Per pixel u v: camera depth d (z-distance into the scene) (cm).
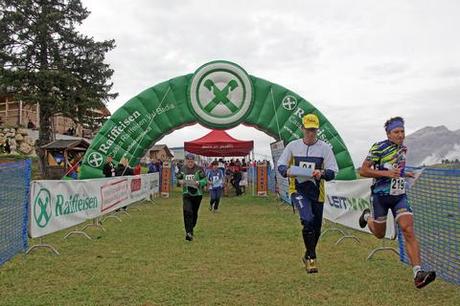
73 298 424
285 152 558
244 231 884
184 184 802
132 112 1577
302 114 1588
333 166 539
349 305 402
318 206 547
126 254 646
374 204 493
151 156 6062
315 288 460
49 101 2759
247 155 2927
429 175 528
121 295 434
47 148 2758
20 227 648
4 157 3128
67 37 2948
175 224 1005
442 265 495
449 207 481
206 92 1594
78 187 812
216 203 1343
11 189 604
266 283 480
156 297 428
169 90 1603
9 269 548
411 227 461
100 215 957
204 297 428
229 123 1592
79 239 788
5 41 2825
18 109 3766
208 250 677
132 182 1341
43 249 684
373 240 771
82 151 2894
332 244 732
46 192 671
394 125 479
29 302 410
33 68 2880
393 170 470
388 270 542
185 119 1605
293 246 711
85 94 2920
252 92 1595
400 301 413
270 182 2491
